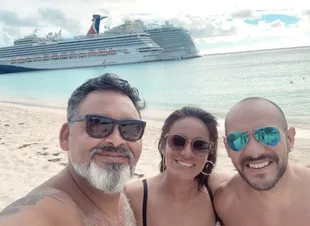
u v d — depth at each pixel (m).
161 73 16.44
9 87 12.91
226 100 6.25
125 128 0.56
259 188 0.67
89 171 0.54
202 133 0.74
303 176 0.72
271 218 0.71
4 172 1.87
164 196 0.75
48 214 0.46
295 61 19.59
